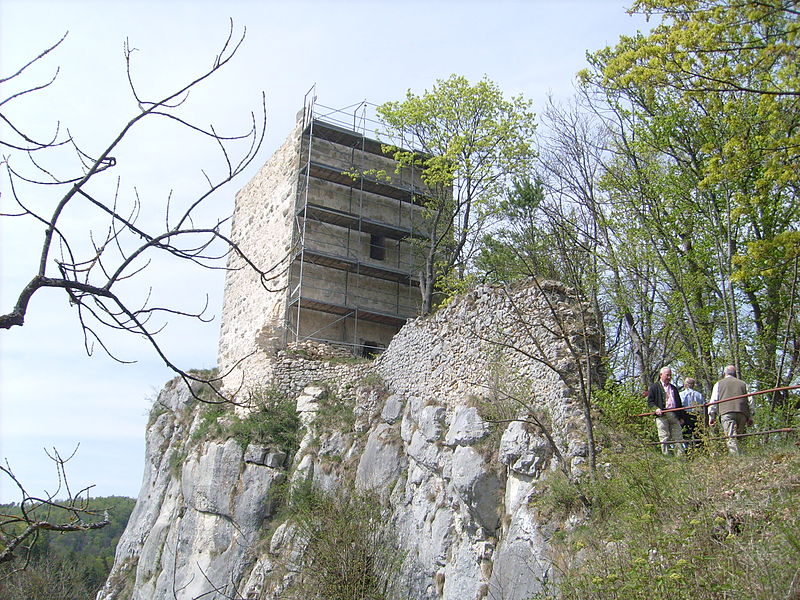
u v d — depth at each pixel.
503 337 18.80
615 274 21.66
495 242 27.70
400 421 21.75
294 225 28.98
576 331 17.11
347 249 29.69
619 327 23.53
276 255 29.83
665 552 10.00
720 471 12.55
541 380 17.14
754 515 10.60
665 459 13.90
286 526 21.72
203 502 24.64
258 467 24.05
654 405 15.26
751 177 19.53
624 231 21.91
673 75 17.36
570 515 14.15
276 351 27.48
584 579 10.91
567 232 21.02
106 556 35.94
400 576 17.91
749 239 20.16
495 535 16.31
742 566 9.33
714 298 22.16
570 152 22.66
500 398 17.69
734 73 15.38
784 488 11.19
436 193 30.22
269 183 32.12
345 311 29.38
